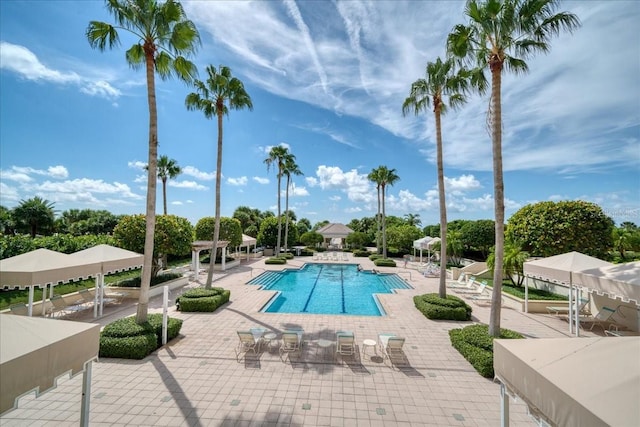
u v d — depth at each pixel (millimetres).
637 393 2131
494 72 8109
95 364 7184
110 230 41781
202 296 12336
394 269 25500
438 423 5125
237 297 14289
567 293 13883
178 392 5984
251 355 7801
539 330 10109
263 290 15977
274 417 5227
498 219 7957
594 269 8531
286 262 28484
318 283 20531
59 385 6184
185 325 10180
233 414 5297
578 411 2268
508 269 16078
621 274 7520
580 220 15492
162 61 9320
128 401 5660
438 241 24984
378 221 35000
